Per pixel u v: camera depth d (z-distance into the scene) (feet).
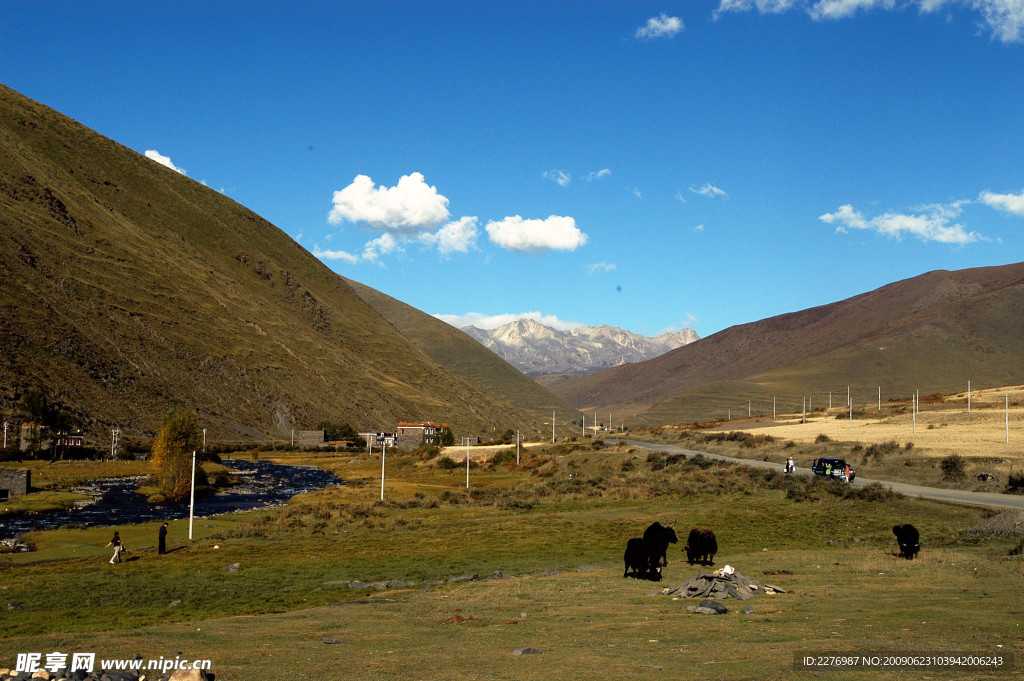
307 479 341.41
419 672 43.70
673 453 305.94
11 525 187.42
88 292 589.32
